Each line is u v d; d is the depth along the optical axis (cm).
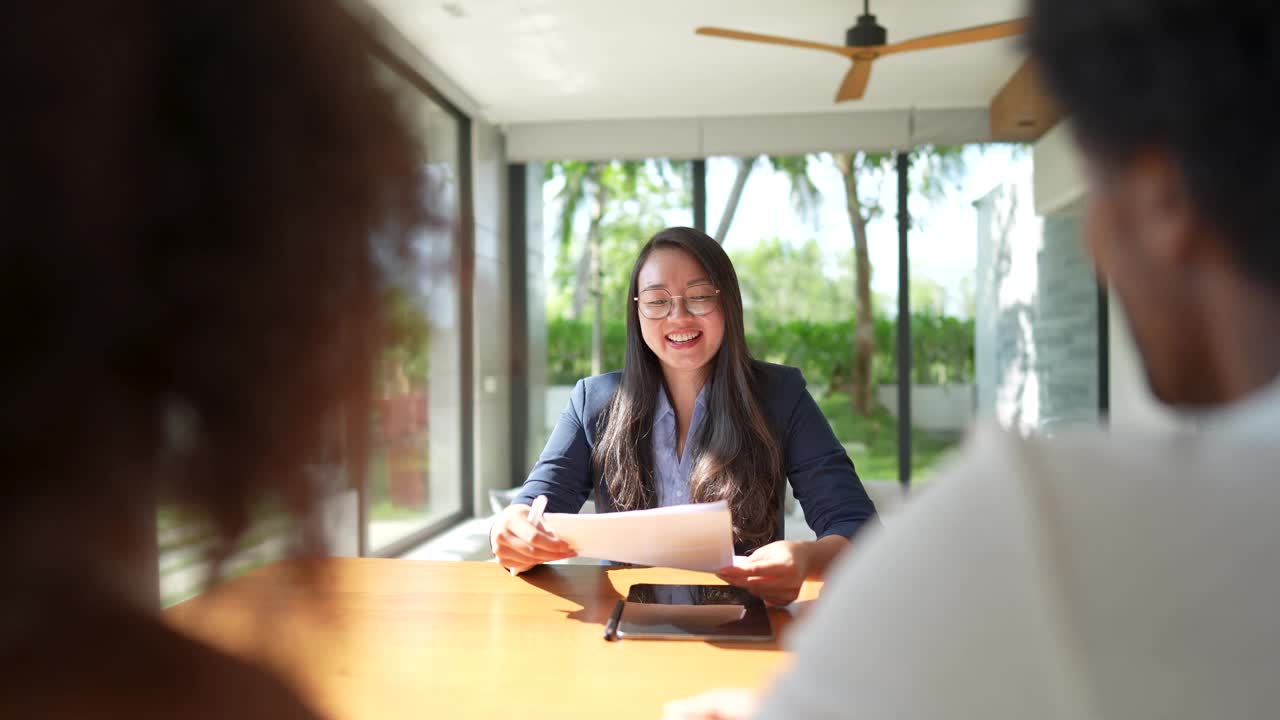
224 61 29
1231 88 30
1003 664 29
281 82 30
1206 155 30
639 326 188
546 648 124
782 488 184
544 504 160
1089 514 30
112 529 27
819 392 650
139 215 27
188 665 29
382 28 35
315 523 33
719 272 181
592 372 679
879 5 443
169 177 27
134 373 27
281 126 30
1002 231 624
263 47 30
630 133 646
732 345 182
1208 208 31
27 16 25
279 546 32
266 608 32
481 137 623
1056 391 618
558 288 681
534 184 680
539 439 683
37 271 25
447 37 484
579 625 134
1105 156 33
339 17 33
